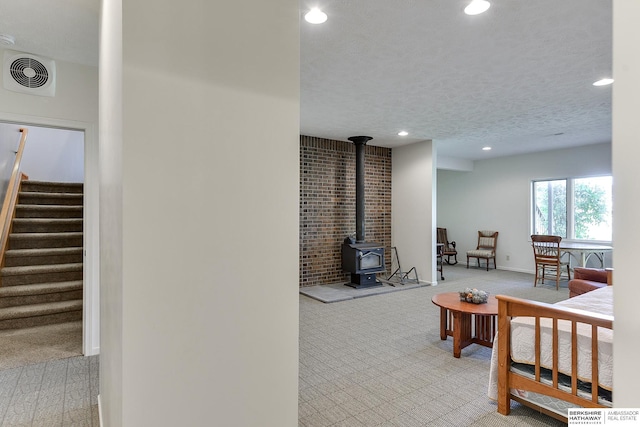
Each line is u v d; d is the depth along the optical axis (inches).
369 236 251.9
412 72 122.1
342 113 170.9
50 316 144.9
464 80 128.9
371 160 254.4
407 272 246.5
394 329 148.3
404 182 255.9
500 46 103.3
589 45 102.5
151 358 40.9
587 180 254.8
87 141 120.6
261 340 48.3
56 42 105.0
